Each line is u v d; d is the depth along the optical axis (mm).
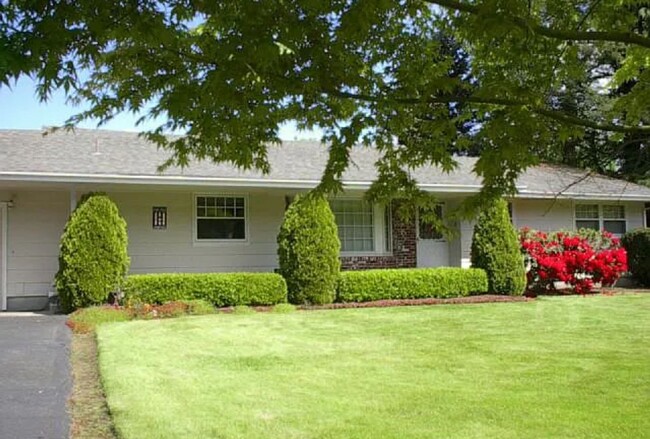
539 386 6082
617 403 5473
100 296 11852
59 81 2684
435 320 10852
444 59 3816
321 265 13203
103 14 2605
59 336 8992
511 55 3518
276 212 15039
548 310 12234
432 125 3633
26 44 2393
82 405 5492
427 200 4219
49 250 13117
